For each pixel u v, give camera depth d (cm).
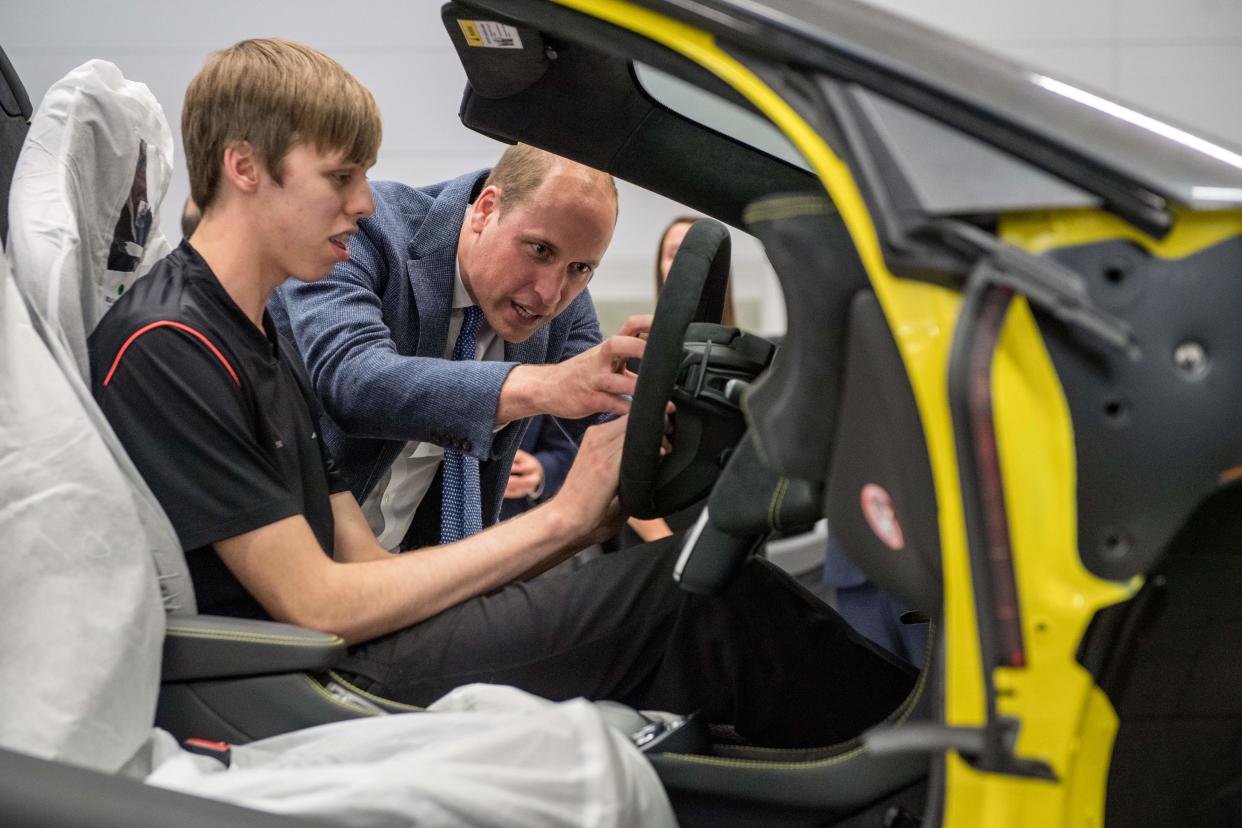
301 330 206
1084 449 103
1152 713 121
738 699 159
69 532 136
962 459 101
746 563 159
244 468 154
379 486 225
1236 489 111
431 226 223
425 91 538
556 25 130
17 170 164
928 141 106
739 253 551
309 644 148
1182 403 103
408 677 160
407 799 119
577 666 162
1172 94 558
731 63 119
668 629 164
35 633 133
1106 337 98
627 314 552
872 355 111
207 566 157
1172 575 114
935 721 113
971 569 102
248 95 158
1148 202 102
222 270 164
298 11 531
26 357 141
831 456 120
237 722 147
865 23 114
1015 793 105
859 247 107
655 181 187
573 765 123
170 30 527
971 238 101
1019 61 114
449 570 164
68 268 154
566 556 186
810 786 137
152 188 186
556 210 209
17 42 527
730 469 142
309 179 162
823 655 160
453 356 229
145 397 151
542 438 321
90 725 132
